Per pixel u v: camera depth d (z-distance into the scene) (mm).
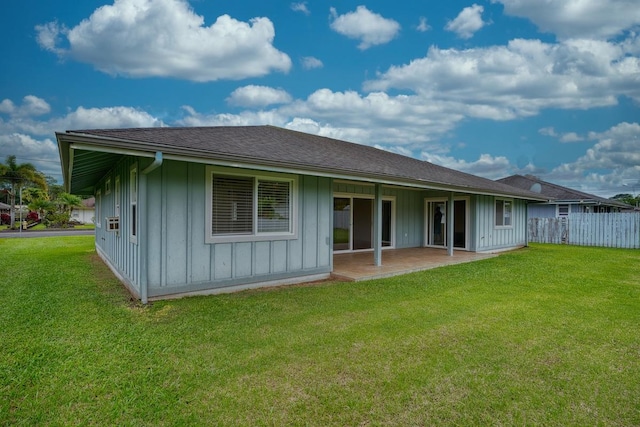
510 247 15031
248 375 3385
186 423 2656
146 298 5762
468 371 3518
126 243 7156
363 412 2822
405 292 6746
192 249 6246
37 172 35594
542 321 5059
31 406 2836
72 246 15727
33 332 4418
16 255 12250
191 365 3570
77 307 5523
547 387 3246
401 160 13227
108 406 2850
